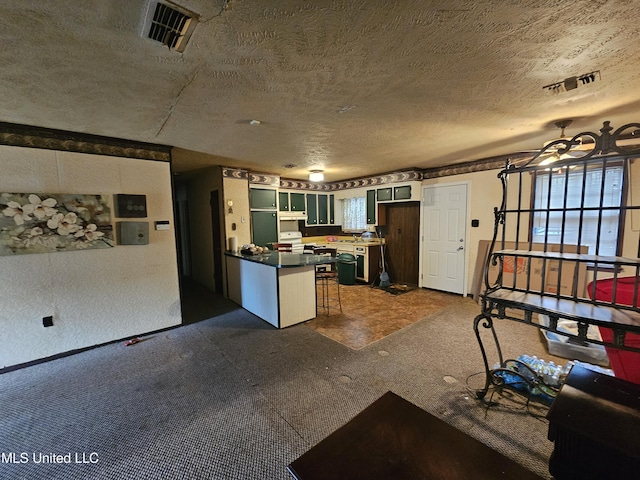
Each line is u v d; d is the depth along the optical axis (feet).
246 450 5.37
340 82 5.74
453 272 15.66
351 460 3.31
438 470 3.18
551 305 5.45
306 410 6.44
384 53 4.75
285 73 5.34
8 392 7.25
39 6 3.44
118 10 3.59
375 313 12.87
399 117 7.80
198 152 11.68
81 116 7.38
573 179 11.37
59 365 8.57
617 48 4.65
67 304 9.13
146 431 5.88
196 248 19.20
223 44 4.39
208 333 10.94
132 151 10.10
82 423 6.13
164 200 10.94
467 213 14.78
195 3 3.50
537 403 6.51
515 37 4.35
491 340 9.77
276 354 9.13
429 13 3.78
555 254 5.85
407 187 16.52
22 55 4.53
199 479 4.79
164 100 6.44
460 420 6.06
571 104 7.03
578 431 3.60
